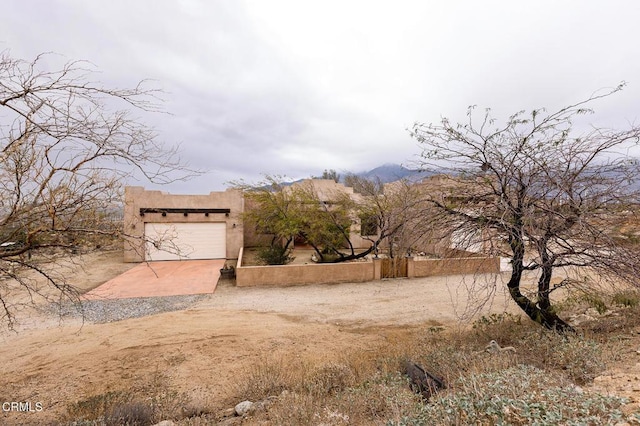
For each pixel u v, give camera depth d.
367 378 4.70
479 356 4.47
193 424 3.99
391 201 14.47
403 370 4.76
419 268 14.28
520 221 5.12
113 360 6.31
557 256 4.95
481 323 7.11
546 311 5.77
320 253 18.02
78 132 3.80
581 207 4.84
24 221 3.79
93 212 4.21
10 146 3.53
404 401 3.30
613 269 4.55
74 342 7.19
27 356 6.49
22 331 7.92
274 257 16.94
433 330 7.37
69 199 3.93
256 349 6.81
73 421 3.97
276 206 17.42
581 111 4.94
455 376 4.11
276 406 4.11
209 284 12.94
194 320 8.77
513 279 6.00
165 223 18.33
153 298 11.07
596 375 3.50
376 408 3.58
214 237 19.05
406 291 12.00
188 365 6.11
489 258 5.55
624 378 3.18
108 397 4.73
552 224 5.00
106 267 16.27
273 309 9.90
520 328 6.50
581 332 5.13
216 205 19.05
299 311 9.68
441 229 6.19
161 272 15.16
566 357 3.98
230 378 5.61
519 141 5.28
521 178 5.20
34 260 4.41
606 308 6.93
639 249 4.64
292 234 17.20
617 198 4.77
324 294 11.64
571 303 8.09
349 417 3.44
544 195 5.10
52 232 3.96
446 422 2.37
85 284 12.84
